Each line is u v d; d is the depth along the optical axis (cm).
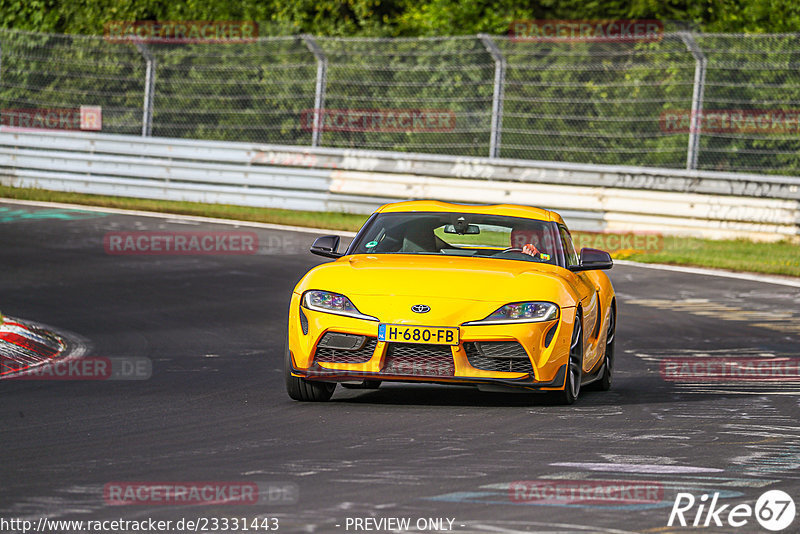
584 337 2819
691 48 7088
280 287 5069
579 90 7569
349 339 2578
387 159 7638
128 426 2344
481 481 1872
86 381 2980
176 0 9362
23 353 3341
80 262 5553
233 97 8312
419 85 7912
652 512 1698
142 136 8338
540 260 2944
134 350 3572
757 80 7188
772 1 8619
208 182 8025
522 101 7650
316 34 9269
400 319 2545
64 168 8306
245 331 4034
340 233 6856
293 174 7800
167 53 8506
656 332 4234
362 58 8019
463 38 7744
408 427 2372
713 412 2669
